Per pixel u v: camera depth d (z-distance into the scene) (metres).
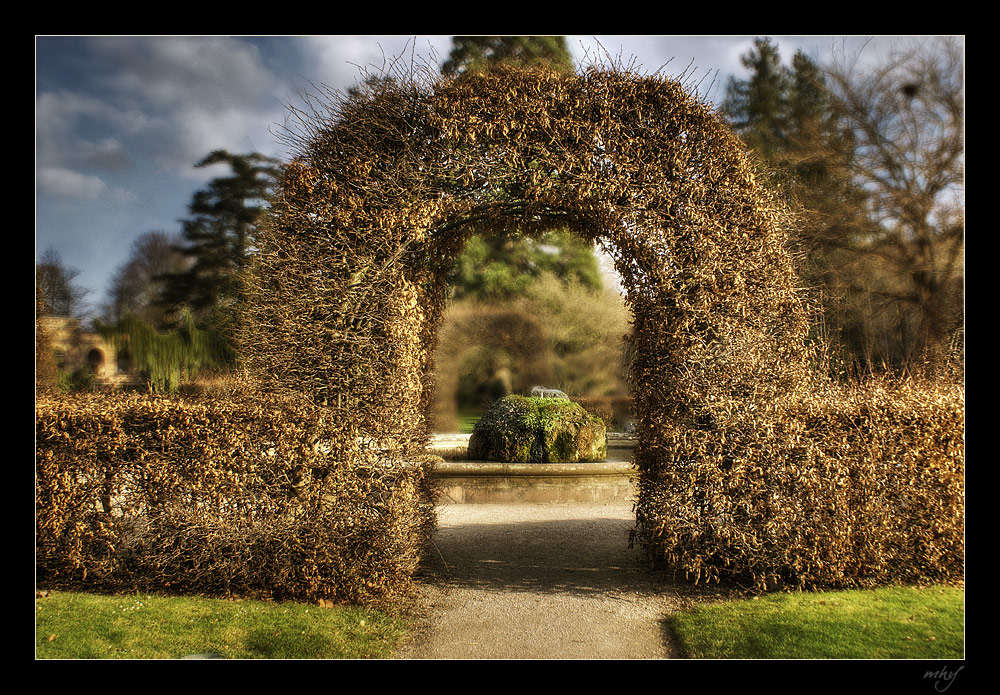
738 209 4.98
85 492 4.82
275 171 5.50
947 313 14.04
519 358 23.31
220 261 20.27
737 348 4.78
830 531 4.73
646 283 5.12
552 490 8.77
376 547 4.68
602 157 4.94
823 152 15.54
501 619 4.44
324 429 4.68
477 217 5.62
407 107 4.95
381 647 3.95
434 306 6.23
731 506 4.75
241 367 5.11
